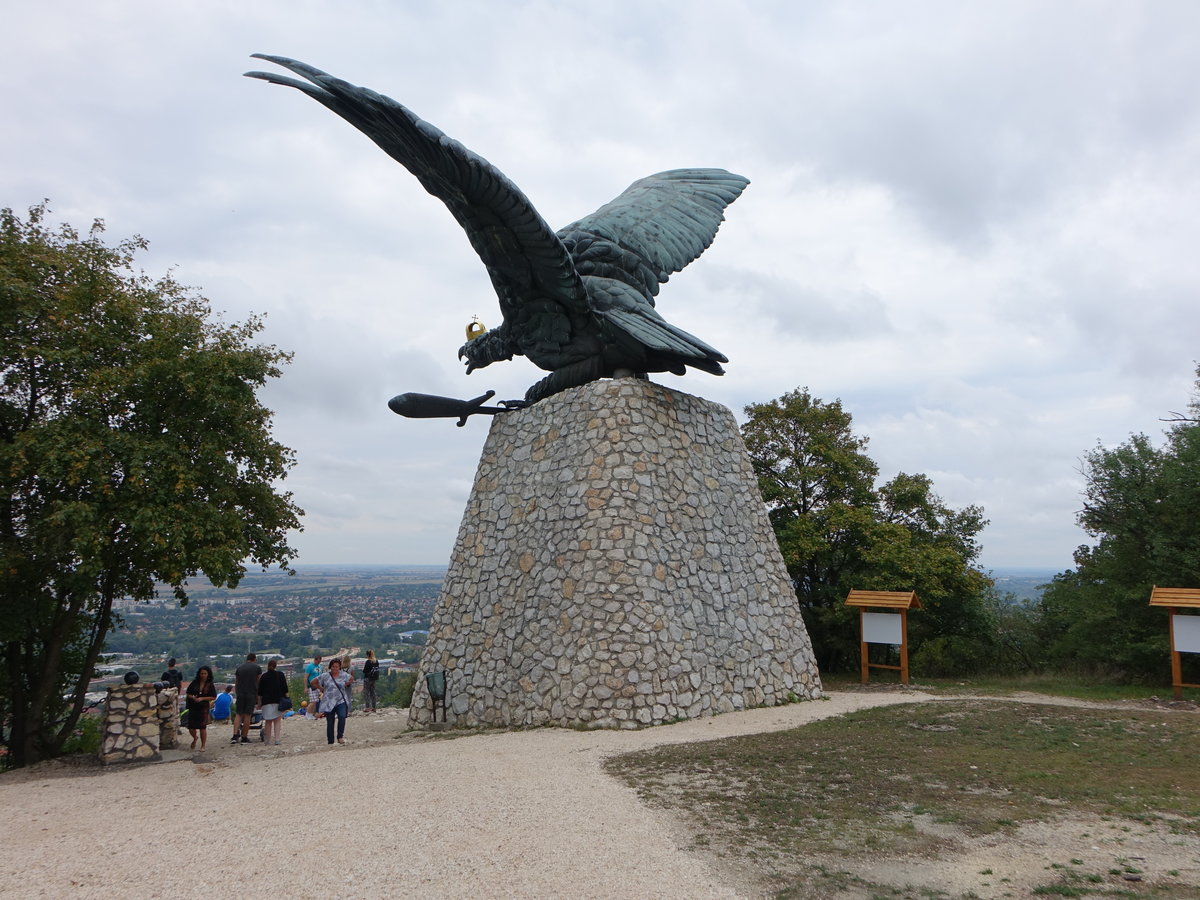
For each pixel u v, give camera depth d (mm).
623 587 12867
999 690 17203
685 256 17562
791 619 15875
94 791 9305
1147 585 19000
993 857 5609
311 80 11109
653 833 6367
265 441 14852
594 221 16844
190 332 13898
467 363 17688
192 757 11867
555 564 13750
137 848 6555
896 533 22625
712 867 5570
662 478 14234
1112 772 8148
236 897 5328
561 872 5562
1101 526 21688
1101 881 5105
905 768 8422
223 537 13133
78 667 15648
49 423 12188
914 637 23844
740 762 8930
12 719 14227
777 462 25359
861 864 5547
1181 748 9453
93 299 13227
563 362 15852
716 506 15273
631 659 12406
